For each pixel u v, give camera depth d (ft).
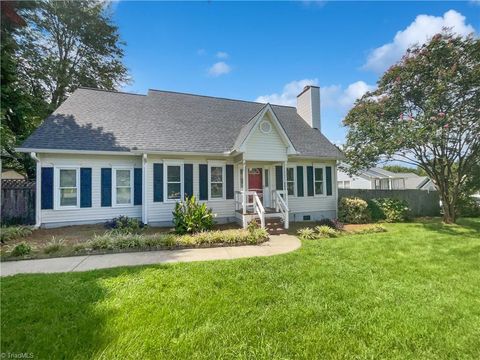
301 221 43.14
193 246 24.53
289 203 43.68
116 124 37.50
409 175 101.24
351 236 30.89
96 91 42.68
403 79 40.52
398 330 10.18
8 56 38.70
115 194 35.14
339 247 24.38
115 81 69.97
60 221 32.55
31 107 43.55
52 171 32.45
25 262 19.24
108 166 34.96
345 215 43.80
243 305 12.10
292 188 44.11
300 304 12.28
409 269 17.75
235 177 40.70
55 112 36.19
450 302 12.66
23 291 13.16
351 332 10.05
